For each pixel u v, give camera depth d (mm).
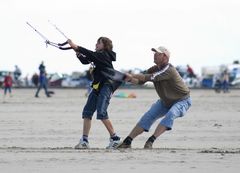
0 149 33219
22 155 30297
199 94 112312
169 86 33875
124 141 34250
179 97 34000
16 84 153750
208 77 165125
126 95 97188
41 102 81000
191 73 161250
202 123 50500
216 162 28391
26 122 51375
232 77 163250
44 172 25906
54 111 64250
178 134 42719
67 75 159375
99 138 41094
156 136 33906
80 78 160125
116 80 34031
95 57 33812
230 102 81750
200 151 32125
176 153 31141
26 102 81062
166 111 34406
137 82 33750
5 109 67375
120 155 30250
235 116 57719
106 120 34406
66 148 34219
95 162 28250
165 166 27344
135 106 72875
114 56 34344
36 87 143000
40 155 30312
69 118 55375
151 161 28594
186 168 26922
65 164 27719
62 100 86375
